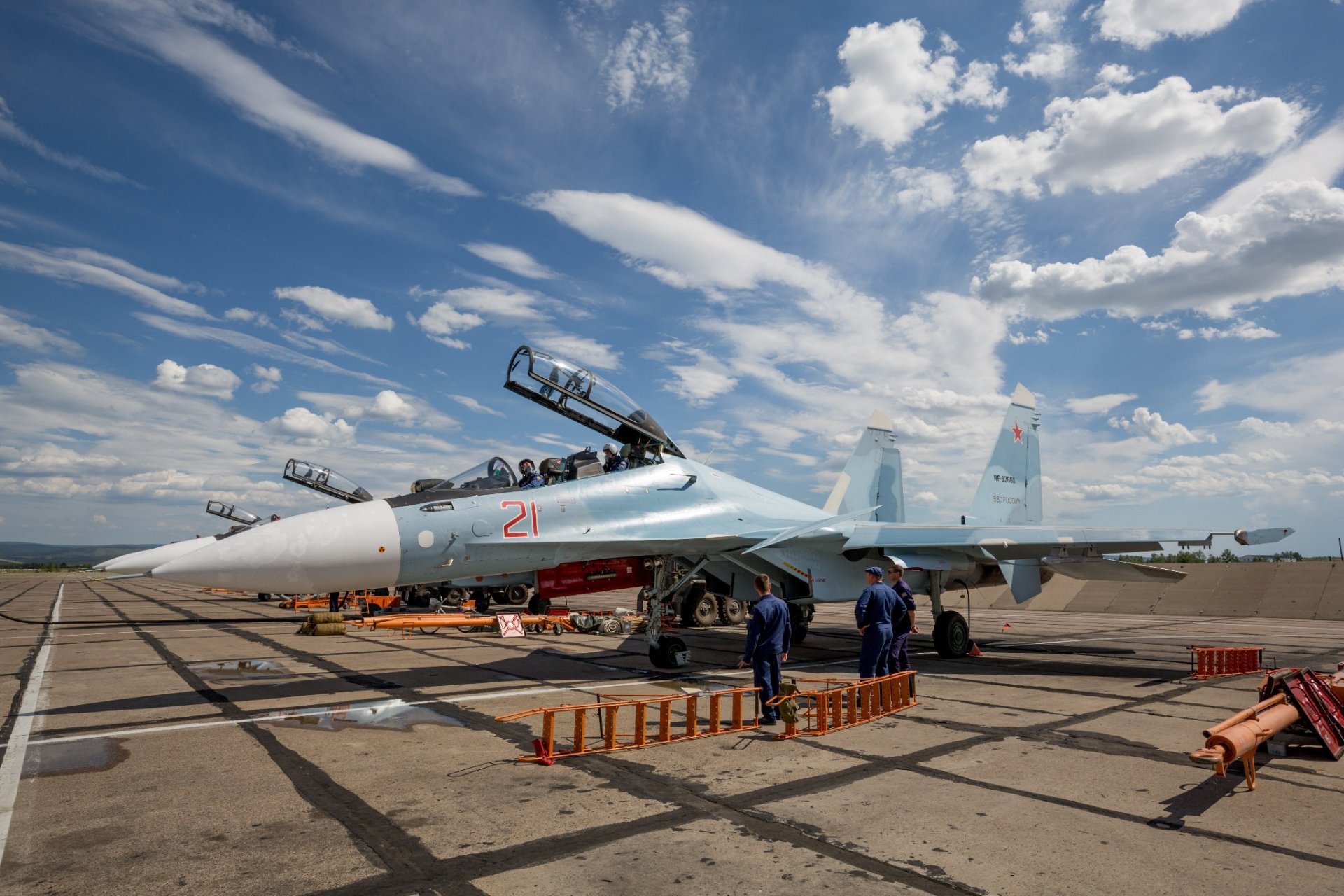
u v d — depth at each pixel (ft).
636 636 49.67
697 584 56.13
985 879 10.75
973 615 80.02
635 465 34.58
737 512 35.17
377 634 50.14
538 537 28.71
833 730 20.63
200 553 23.75
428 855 11.59
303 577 24.91
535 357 33.83
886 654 25.20
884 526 37.17
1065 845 12.11
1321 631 57.77
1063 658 38.93
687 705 19.76
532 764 16.93
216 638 46.52
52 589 147.13
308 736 19.63
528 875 10.84
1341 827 13.01
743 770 16.52
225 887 10.41
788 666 35.19
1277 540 31.04
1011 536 35.06
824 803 14.20
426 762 17.10
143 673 31.09
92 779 15.64
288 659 35.91
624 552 30.96
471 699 25.05
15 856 11.53
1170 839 12.39
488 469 30.76
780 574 37.52
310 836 12.41
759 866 11.20
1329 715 18.38
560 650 40.47
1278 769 16.83
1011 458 50.96
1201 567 86.02
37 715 22.22
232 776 15.87
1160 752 18.26
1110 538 33.96
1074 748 18.72
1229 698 26.27
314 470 71.67
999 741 19.49
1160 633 55.83
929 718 22.62
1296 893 10.37
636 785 15.34
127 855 11.56
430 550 26.78
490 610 71.10
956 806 14.08
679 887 10.44
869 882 10.65
